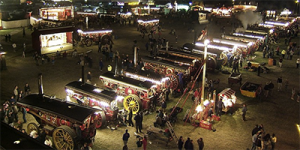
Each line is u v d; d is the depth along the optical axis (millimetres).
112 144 18531
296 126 22125
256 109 25000
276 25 67312
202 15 81625
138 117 19625
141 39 55594
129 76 27031
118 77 24984
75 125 16719
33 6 84500
